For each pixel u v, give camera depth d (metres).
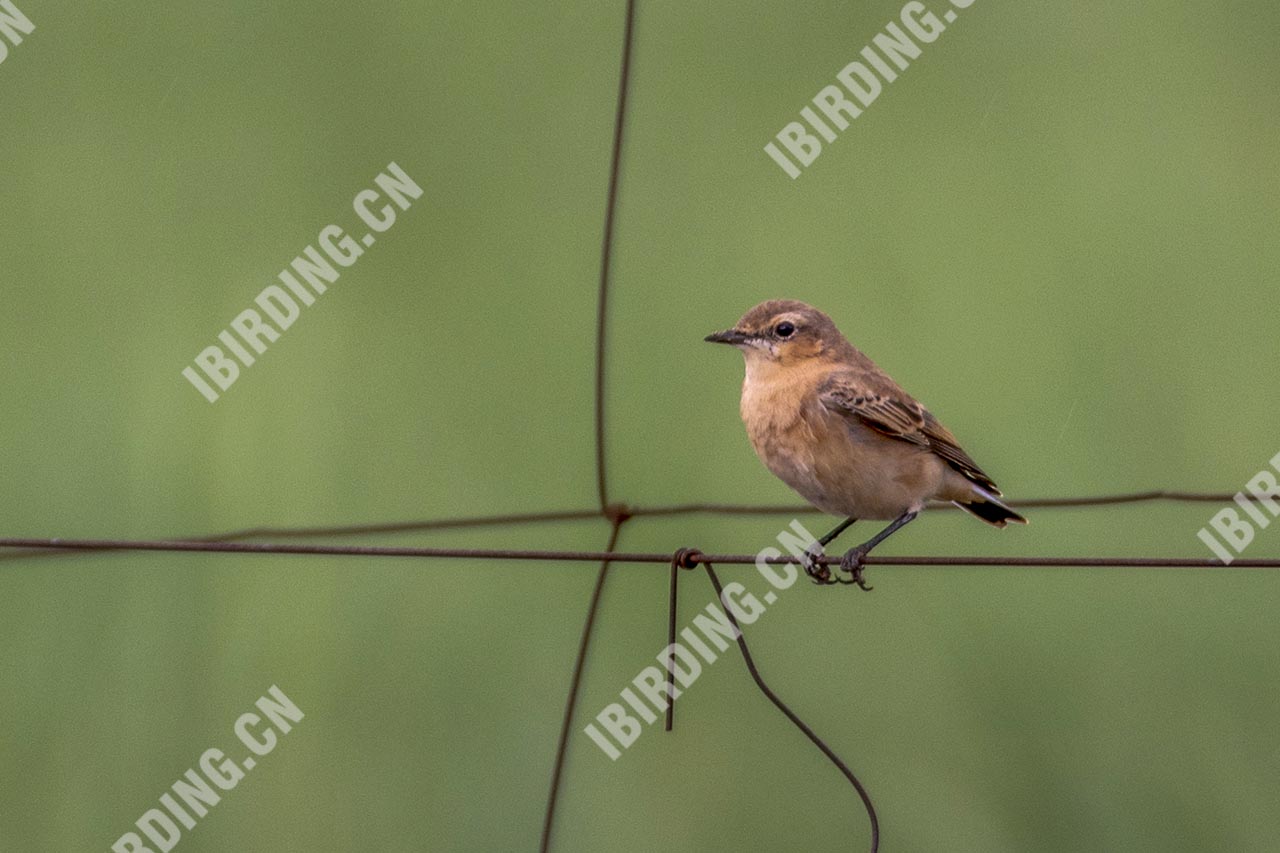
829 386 10.52
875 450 10.48
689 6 14.48
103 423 12.15
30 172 13.41
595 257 13.32
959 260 13.35
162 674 11.39
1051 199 13.66
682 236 13.48
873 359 12.84
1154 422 12.53
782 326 10.80
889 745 11.72
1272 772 11.34
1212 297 13.09
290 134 13.66
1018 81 14.66
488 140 13.80
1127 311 13.03
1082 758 11.53
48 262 13.02
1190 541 12.17
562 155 13.83
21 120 13.72
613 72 14.15
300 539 11.72
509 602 12.13
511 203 13.58
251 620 11.66
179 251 13.07
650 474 12.62
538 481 12.45
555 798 9.12
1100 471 12.37
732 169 13.80
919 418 10.53
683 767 11.72
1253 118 14.19
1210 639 11.88
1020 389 12.77
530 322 13.05
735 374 12.98
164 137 13.62
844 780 11.66
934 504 10.94
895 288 13.11
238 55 14.15
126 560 11.59
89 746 11.19
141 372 12.45
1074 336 12.90
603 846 11.38
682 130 13.95
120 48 14.16
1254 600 11.93
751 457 12.66
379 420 12.37
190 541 8.64
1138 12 15.03
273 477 12.05
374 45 14.27
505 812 11.41
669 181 13.73
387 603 11.96
